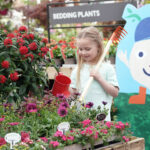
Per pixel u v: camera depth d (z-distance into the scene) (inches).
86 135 76.5
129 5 154.5
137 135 154.4
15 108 102.2
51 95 114.9
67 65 154.5
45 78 127.4
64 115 84.9
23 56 115.3
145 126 152.3
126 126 85.8
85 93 94.4
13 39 122.4
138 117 154.4
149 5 149.3
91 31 98.6
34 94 122.8
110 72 102.0
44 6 320.8
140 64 152.4
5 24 263.0
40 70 130.1
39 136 83.7
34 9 320.2
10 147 67.9
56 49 165.5
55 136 75.7
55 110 95.5
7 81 115.0
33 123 84.3
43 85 128.6
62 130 77.9
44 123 87.6
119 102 159.5
